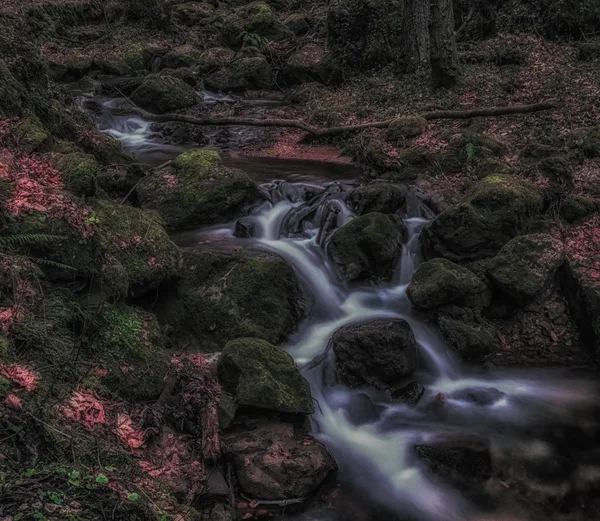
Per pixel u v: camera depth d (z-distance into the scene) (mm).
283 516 4633
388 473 5270
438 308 7273
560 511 4879
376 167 10430
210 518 4297
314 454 4957
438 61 12703
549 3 14031
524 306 7535
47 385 4242
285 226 8867
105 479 3734
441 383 6637
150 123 14203
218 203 8797
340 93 14766
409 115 11875
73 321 5094
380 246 7832
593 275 7176
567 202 8258
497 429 5863
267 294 6875
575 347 7113
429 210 9039
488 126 11008
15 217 5348
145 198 8961
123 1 20906
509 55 13555
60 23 19297
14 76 8422
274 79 16766
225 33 19219
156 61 18172
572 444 5648
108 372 4906
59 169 6750
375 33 15406
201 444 4766
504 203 7926
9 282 4766
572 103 11016
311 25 19609
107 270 5703
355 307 7660
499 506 4930
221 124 13305
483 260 7875
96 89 15664
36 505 3287
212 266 6875
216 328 6426
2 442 3562
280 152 12227
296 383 5531
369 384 6227
